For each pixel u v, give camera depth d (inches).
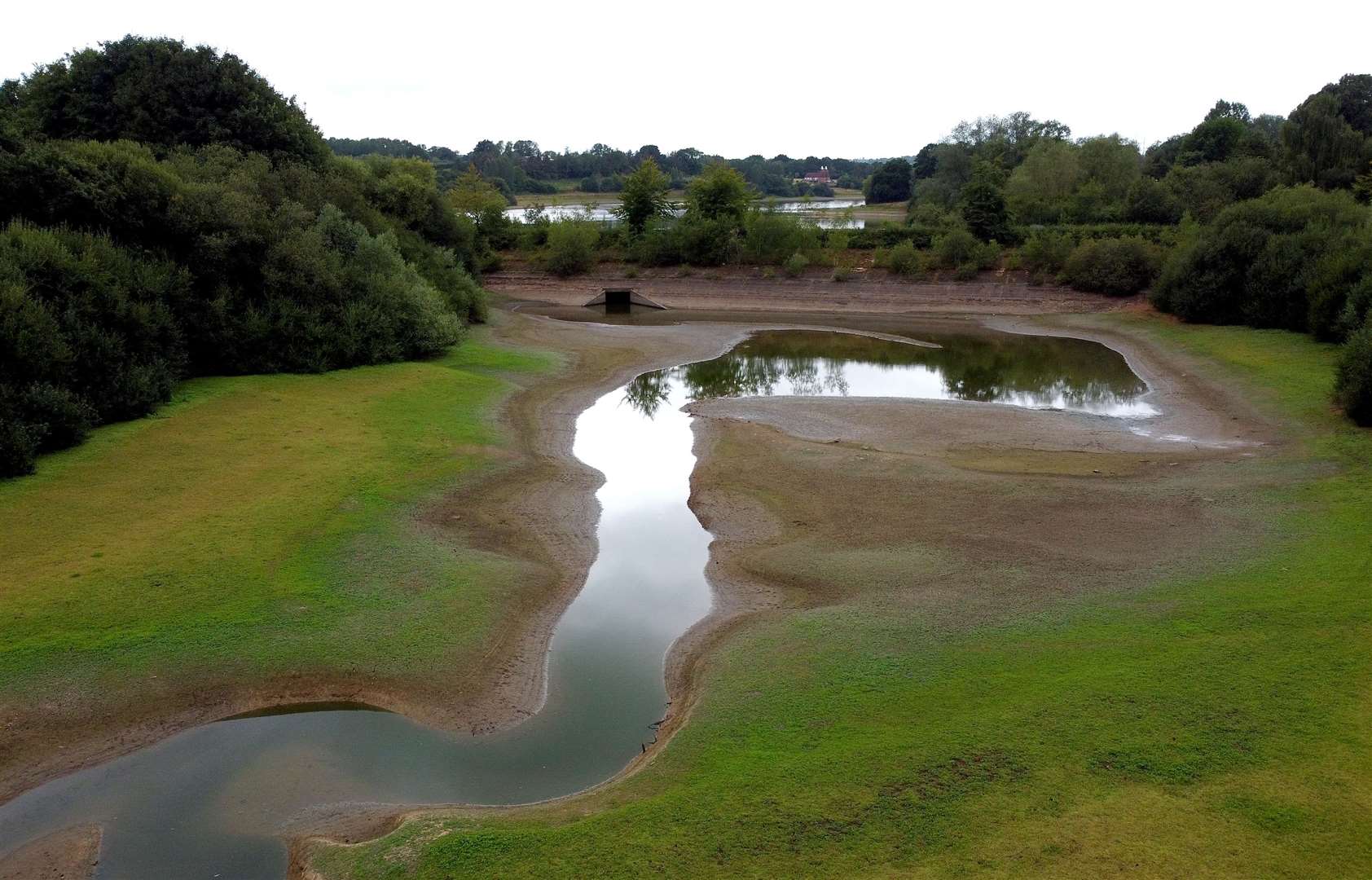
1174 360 1608.0
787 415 1230.9
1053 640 538.3
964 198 2819.9
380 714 513.0
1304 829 358.3
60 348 923.4
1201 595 593.6
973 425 1161.4
